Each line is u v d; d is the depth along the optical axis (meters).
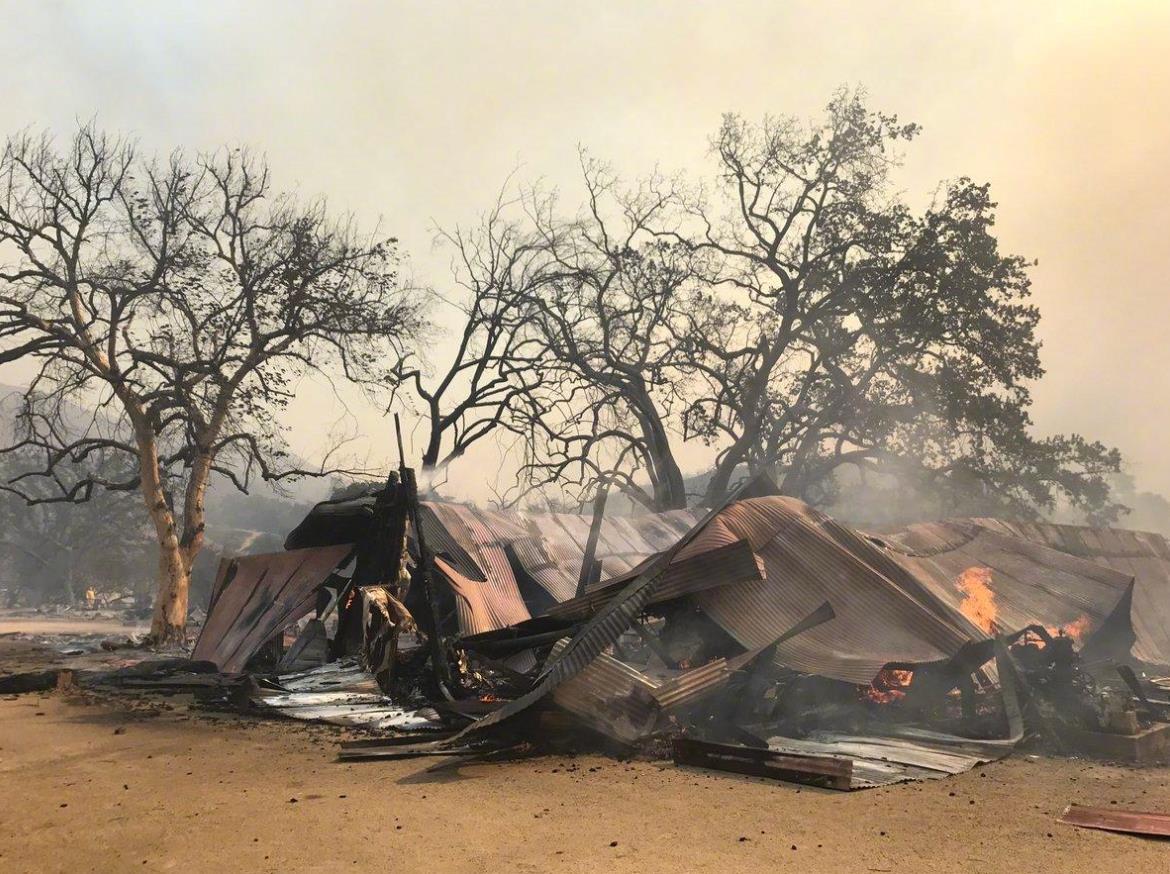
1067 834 6.21
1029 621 15.22
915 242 42.69
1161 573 25.66
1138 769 9.25
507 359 43.94
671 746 9.59
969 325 43.19
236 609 19.89
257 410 36.44
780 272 44.25
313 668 16.19
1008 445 43.12
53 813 6.93
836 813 6.85
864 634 11.86
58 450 37.19
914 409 43.38
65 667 23.34
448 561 18.16
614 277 45.84
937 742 9.98
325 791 7.69
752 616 12.13
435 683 13.20
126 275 35.12
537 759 9.38
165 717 13.12
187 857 5.64
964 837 6.12
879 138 43.31
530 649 13.09
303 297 36.69
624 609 11.27
